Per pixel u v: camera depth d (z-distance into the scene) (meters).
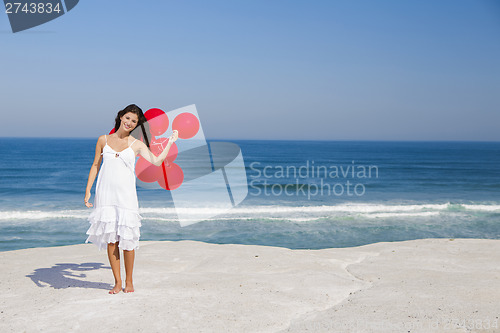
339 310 3.55
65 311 3.38
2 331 2.97
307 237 12.39
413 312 3.45
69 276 4.66
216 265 5.34
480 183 33.66
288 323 3.27
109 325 3.08
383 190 28.00
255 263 5.46
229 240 11.98
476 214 16.48
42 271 4.91
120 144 3.78
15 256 5.96
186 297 3.80
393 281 4.61
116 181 3.72
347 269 5.27
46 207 18.75
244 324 3.18
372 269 5.18
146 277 4.62
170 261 5.56
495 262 5.59
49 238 12.23
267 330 3.09
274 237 12.35
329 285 4.40
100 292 3.95
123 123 3.74
